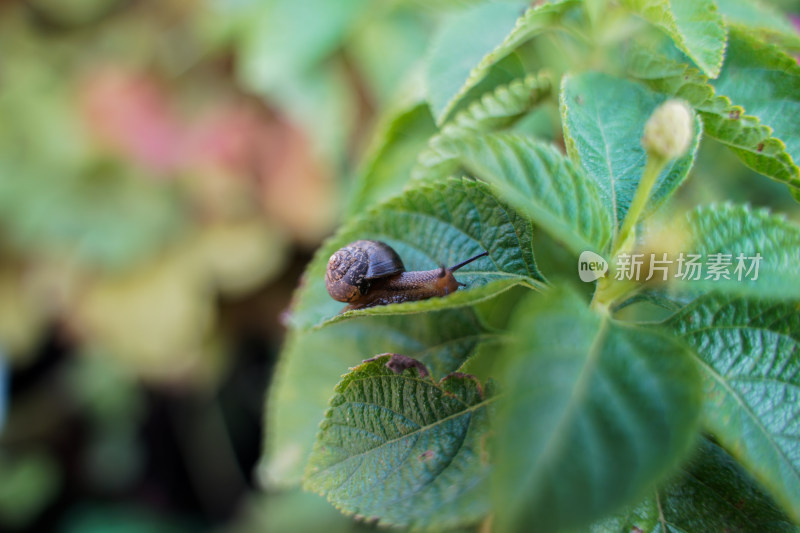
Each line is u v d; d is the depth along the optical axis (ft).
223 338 1.84
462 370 0.77
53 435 1.84
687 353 0.68
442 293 0.77
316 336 0.86
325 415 0.74
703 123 0.77
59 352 1.91
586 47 0.83
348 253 0.79
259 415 1.87
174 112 1.79
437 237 0.78
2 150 1.75
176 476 1.86
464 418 0.74
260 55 1.34
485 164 0.71
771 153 0.76
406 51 1.34
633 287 0.73
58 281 1.75
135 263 1.75
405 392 0.74
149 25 1.84
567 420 0.66
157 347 1.71
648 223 0.75
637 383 0.67
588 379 0.67
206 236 1.77
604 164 0.76
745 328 0.72
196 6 1.80
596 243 0.72
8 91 1.78
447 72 0.83
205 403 1.87
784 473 0.70
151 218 1.77
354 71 1.52
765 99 0.79
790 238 0.71
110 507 1.80
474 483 0.72
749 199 0.89
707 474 0.74
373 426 0.74
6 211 1.74
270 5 1.36
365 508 0.72
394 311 0.72
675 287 0.73
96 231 1.75
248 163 1.74
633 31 0.82
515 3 0.85
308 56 1.34
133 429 1.85
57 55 1.84
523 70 0.83
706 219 0.73
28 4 1.85
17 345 1.77
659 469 0.65
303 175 1.71
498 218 0.76
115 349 1.74
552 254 0.80
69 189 1.77
